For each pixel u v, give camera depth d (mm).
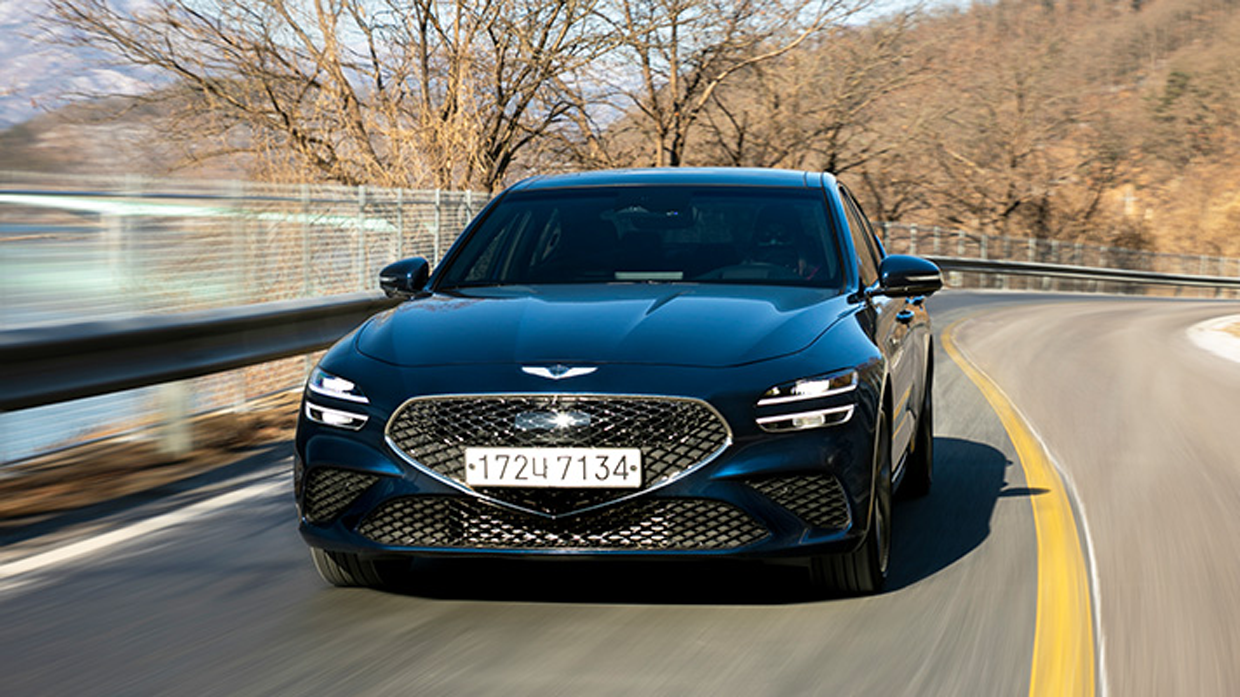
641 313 4453
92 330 6746
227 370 8070
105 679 3559
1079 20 64062
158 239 8680
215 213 9461
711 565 4770
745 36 27609
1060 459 7586
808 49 31812
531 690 3434
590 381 3963
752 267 5133
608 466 3924
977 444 8078
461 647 3805
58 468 7145
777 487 3996
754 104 33531
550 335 4250
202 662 3695
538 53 24062
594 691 3428
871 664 3693
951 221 54281
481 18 23469
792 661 3703
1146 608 4398
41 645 3891
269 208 10438
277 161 22125
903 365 5277
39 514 5938
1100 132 59188
